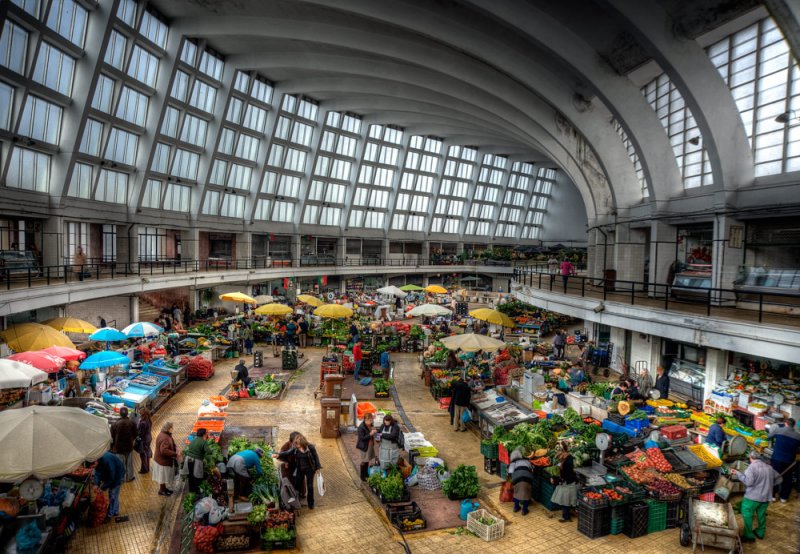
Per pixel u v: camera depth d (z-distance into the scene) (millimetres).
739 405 12445
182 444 11703
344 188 48750
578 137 25984
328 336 25047
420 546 8023
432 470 10398
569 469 8984
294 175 42531
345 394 16656
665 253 18875
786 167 13922
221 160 35156
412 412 15094
